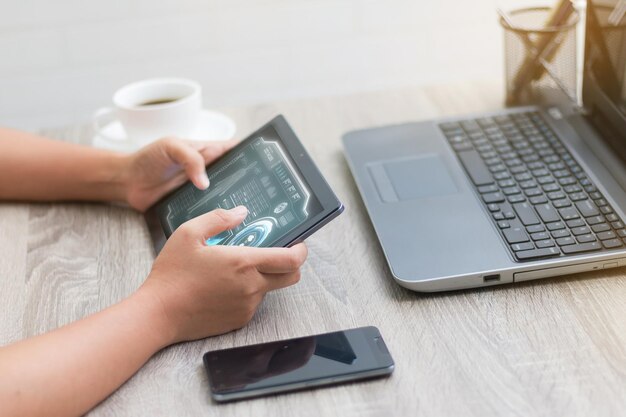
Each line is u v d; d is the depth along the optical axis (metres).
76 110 1.83
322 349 0.72
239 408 0.67
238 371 0.70
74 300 0.82
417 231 0.85
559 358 0.70
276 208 0.82
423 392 0.68
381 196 0.92
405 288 0.80
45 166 0.99
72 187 0.99
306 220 0.79
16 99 1.80
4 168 0.99
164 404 0.68
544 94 1.09
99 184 0.98
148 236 0.92
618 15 0.92
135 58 1.80
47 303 0.81
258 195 0.85
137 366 0.72
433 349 0.72
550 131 1.00
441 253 0.81
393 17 1.84
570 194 0.88
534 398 0.66
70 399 0.67
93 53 1.78
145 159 0.94
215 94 1.86
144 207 0.96
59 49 1.76
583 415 0.64
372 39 1.85
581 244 0.80
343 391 0.68
